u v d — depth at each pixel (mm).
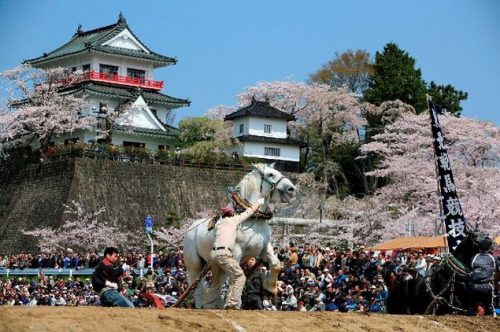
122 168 72062
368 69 103875
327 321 15609
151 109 90500
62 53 92375
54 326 12656
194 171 74875
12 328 12281
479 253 18703
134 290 32719
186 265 19875
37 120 78562
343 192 82438
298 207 65375
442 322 16688
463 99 91625
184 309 15250
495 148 54406
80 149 71625
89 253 57594
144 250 64438
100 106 86312
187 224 64688
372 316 16625
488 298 18562
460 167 51656
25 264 54875
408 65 91625
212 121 85438
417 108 90062
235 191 19125
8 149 80000
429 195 54125
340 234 57188
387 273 27562
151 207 71250
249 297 20031
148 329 13383
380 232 51969
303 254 35125
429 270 19656
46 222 68250
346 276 30766
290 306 27078
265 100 89812
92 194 69625
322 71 106062
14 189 75500
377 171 60188
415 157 58812
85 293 38312
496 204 45312
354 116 86562
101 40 89938
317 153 87812
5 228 71875
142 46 92625
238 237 18281
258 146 83188
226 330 14109
